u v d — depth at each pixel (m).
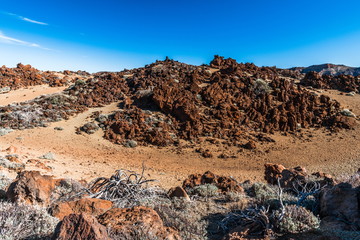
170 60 71.69
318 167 24.56
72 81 64.12
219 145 31.59
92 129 34.56
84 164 23.14
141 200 8.08
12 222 4.98
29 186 6.87
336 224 5.68
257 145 31.78
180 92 41.94
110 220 4.97
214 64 69.44
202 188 11.12
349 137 33.91
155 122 35.94
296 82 59.38
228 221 6.73
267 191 10.38
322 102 43.69
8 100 49.47
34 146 28.25
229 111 38.25
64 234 4.01
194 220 6.80
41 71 73.88
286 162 27.08
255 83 46.66
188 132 34.00
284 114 38.09
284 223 5.34
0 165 15.38
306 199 7.58
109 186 8.52
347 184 6.79
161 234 4.74
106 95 46.25
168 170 23.67
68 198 7.52
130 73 63.28
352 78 55.81
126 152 29.45
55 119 37.16
